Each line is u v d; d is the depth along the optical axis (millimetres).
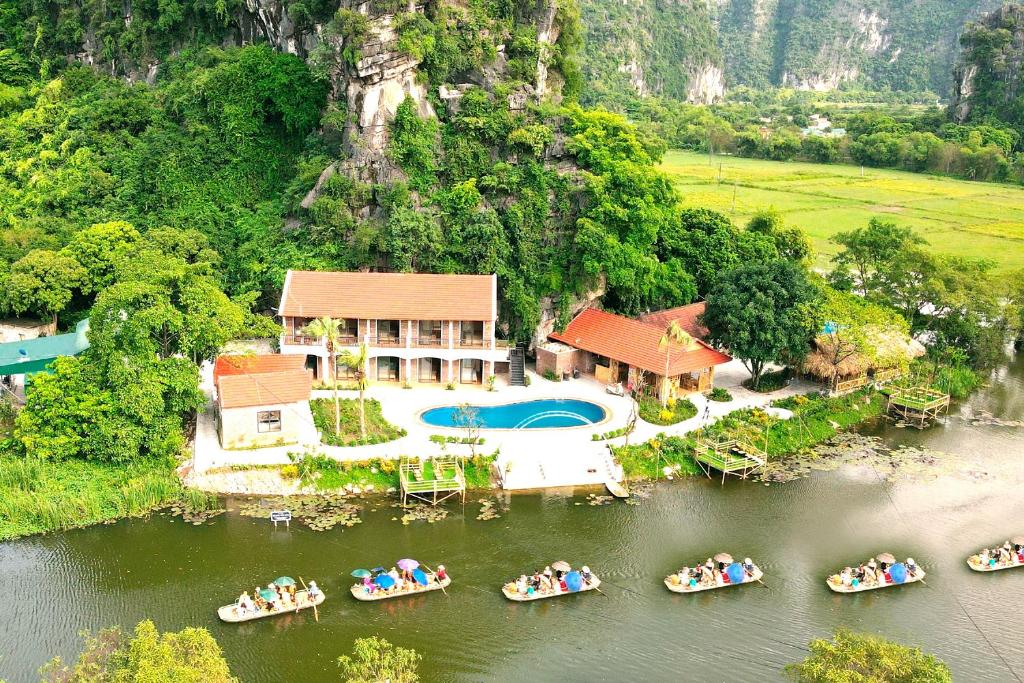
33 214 93125
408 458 59719
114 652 34844
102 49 114625
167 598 46344
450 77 87000
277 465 58000
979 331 86562
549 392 73375
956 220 152000
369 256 78750
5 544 50688
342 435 62406
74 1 119812
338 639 43625
